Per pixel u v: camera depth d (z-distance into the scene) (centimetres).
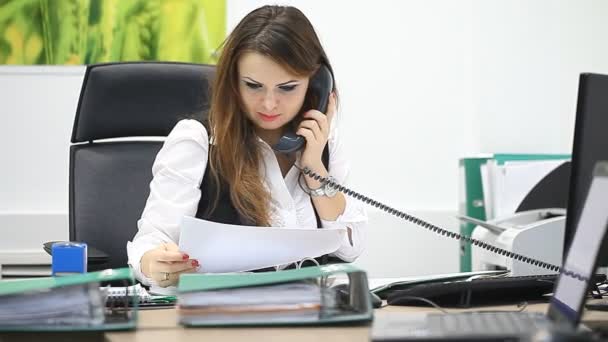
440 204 360
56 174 349
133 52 347
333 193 204
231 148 198
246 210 198
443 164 361
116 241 234
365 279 132
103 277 128
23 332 130
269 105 189
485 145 355
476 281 157
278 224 200
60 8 346
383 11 356
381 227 356
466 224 315
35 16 345
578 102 158
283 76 187
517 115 355
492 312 138
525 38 354
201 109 239
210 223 167
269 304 130
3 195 347
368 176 359
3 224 341
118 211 236
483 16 353
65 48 346
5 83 346
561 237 235
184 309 129
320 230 170
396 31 357
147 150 242
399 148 359
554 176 287
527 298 164
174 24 347
